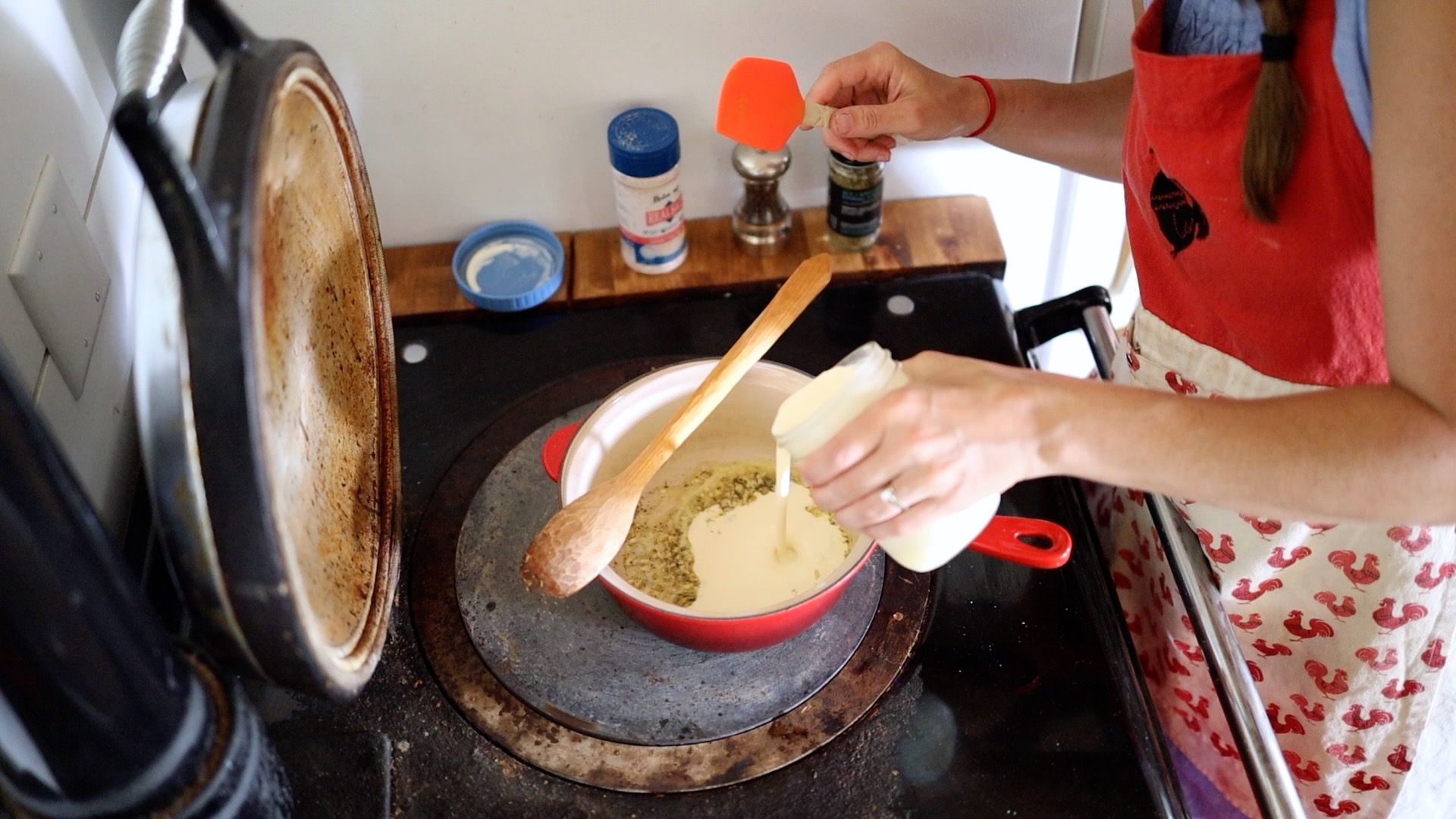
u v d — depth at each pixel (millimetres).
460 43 996
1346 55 595
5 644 434
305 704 799
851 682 808
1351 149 622
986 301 1092
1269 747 708
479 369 1042
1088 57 1088
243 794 528
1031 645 830
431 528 912
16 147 729
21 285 712
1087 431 592
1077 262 1308
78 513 450
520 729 786
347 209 712
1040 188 1206
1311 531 817
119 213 912
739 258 1129
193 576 487
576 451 801
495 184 1117
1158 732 790
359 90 1020
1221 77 678
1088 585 862
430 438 984
